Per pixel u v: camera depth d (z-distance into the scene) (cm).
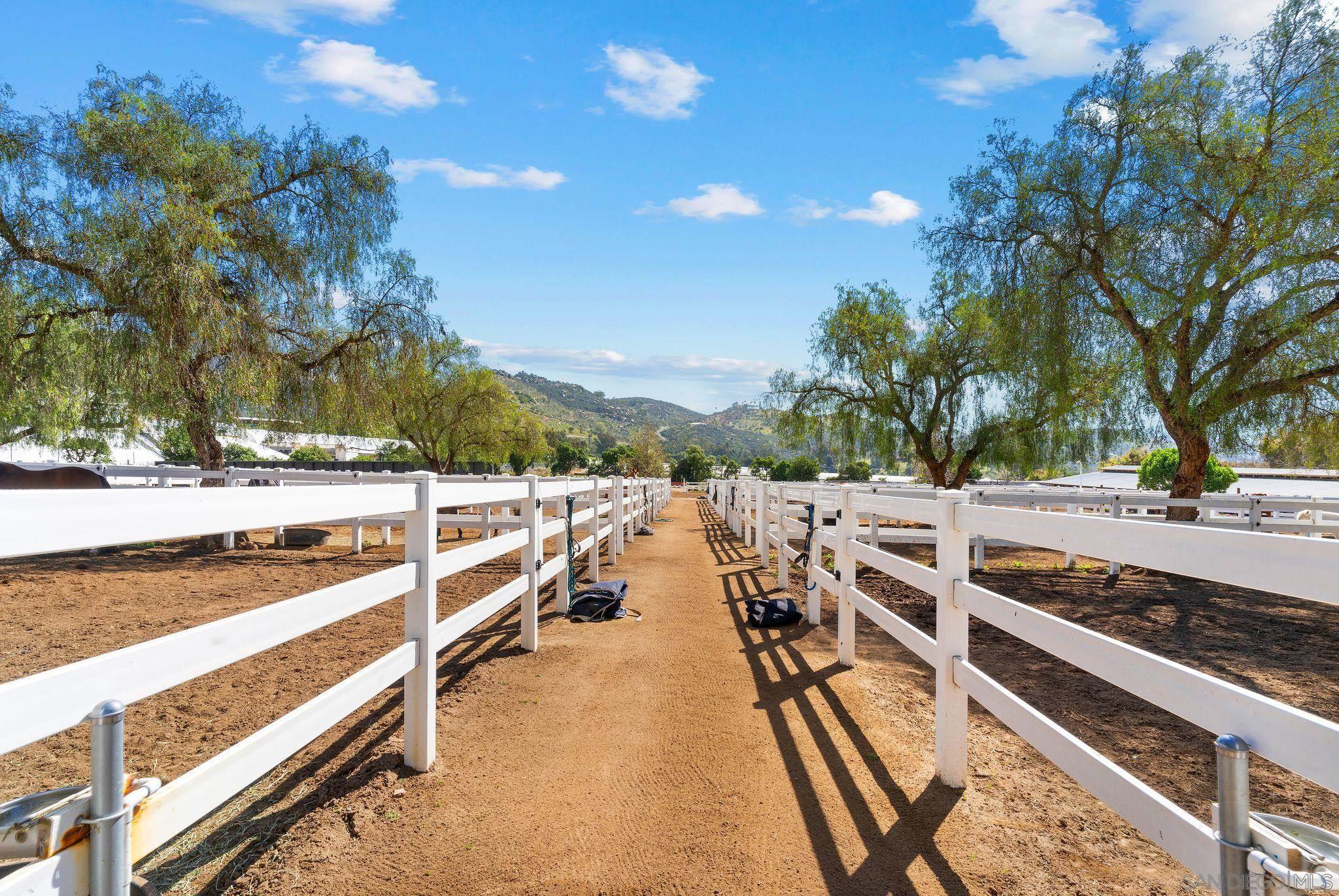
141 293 1137
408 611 315
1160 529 171
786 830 264
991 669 497
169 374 1196
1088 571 1042
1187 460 1198
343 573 870
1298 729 117
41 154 1211
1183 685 149
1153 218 1163
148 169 1196
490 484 458
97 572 868
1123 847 251
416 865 239
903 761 330
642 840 257
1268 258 1066
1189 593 837
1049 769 322
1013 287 1364
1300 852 117
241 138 1423
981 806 284
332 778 305
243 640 184
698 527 1961
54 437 1898
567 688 438
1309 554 122
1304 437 1198
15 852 127
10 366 1249
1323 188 989
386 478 947
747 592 816
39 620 586
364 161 1569
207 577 834
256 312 1346
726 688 441
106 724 137
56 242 1198
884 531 994
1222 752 130
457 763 324
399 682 452
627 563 1084
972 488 1108
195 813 167
